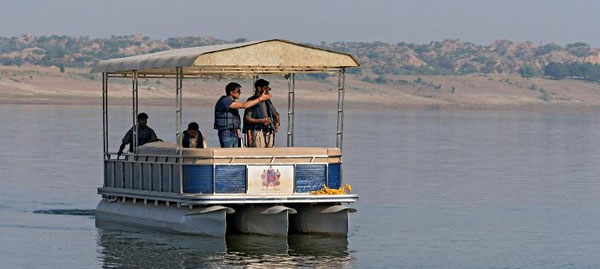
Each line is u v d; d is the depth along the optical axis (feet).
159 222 124.47
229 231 127.03
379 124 510.99
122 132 366.43
